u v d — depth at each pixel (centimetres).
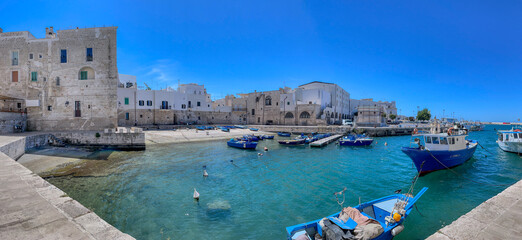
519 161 2628
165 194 1469
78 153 2519
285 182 1780
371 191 1600
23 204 668
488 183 1800
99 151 2753
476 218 687
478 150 3484
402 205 1005
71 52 3262
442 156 1997
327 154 3083
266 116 7475
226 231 1048
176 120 5997
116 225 1077
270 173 2044
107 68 3266
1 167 1088
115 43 3288
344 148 3647
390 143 4506
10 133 2759
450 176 1977
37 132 2925
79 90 3247
